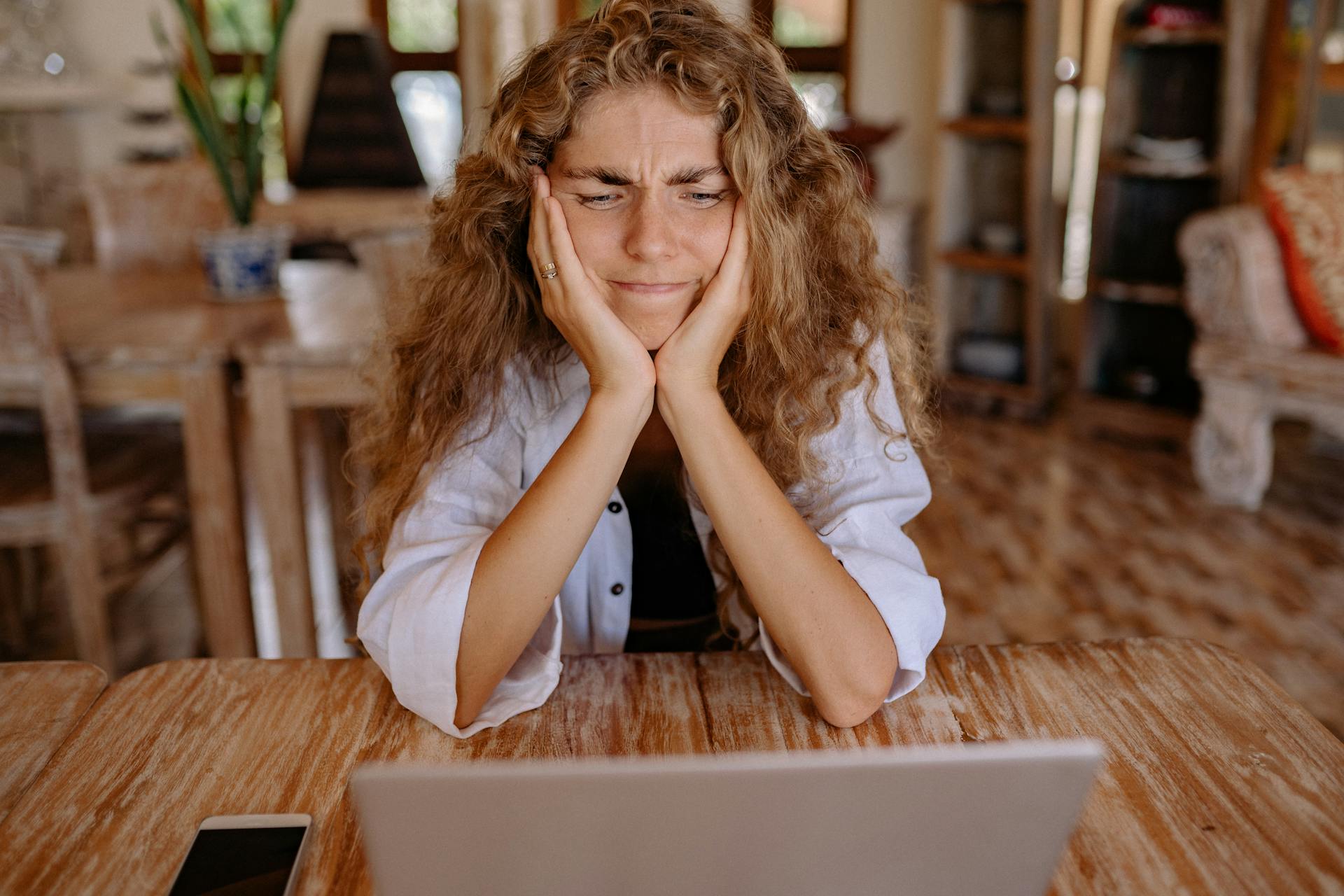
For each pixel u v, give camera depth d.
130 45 4.87
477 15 4.92
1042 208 4.03
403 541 1.02
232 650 2.24
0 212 4.84
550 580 0.91
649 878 0.60
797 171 1.03
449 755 0.84
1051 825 0.60
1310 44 3.72
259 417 2.12
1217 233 3.23
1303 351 3.12
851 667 0.89
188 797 0.78
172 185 3.17
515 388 1.11
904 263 4.56
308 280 2.86
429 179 5.17
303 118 5.03
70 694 0.93
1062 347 4.88
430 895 0.60
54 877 0.70
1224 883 0.69
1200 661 0.97
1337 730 2.09
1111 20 4.35
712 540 1.17
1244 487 3.29
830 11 4.89
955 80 4.27
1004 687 0.94
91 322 2.29
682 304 0.98
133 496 2.23
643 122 0.92
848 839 0.60
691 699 0.92
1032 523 3.21
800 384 1.06
